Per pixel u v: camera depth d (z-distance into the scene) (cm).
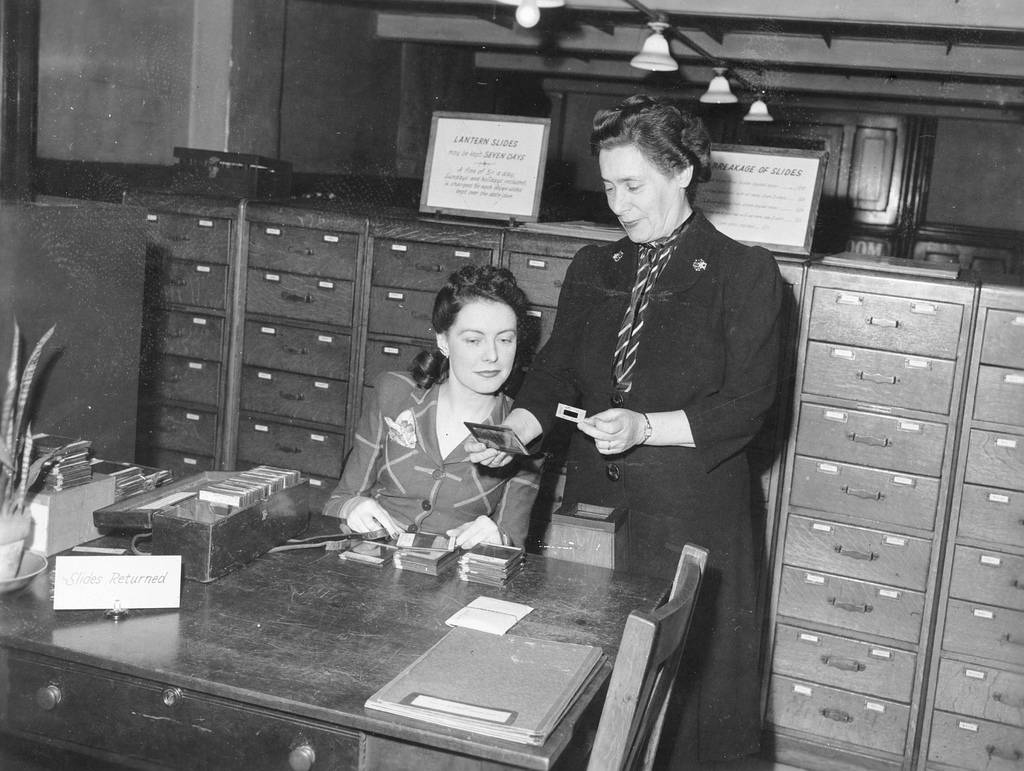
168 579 166
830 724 324
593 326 230
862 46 561
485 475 219
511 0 457
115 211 281
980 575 304
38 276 257
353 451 225
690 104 671
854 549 315
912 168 682
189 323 393
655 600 185
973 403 299
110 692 150
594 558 212
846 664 320
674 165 210
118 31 418
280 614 166
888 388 307
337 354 373
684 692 238
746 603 232
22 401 198
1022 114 629
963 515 304
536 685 142
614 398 225
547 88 689
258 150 487
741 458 229
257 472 207
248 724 142
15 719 155
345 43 552
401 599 176
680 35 559
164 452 402
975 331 296
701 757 241
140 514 186
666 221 219
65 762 163
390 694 137
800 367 314
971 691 309
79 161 402
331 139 549
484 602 175
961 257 682
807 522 319
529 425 222
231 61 461
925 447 305
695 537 222
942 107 664
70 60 395
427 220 353
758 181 321
